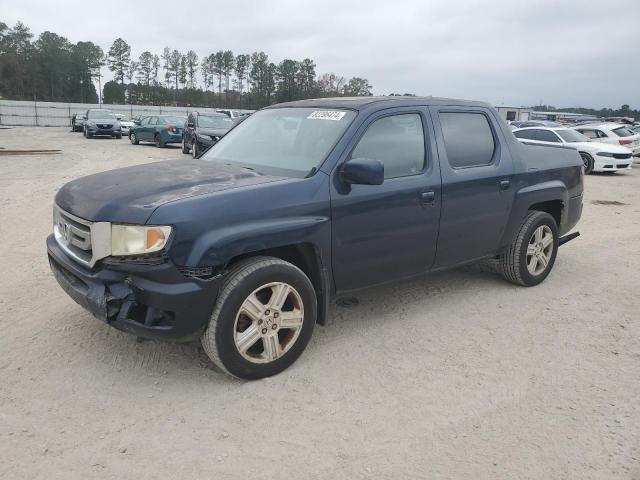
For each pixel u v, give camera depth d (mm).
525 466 2738
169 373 3553
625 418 3189
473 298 5148
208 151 4789
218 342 3258
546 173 5418
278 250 3670
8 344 3896
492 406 3283
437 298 5125
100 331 4133
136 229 3070
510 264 5316
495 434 3002
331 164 3740
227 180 3602
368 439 2924
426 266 4477
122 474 2598
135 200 3238
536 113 57969
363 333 4285
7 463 2645
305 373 3611
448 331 4371
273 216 3402
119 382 3426
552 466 2744
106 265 3209
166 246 3055
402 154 4184
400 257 4191
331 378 3557
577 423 3125
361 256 3926
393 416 3145
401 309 4820
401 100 4312
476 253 4879
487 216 4801
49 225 7754
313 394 3355
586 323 4621
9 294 4902
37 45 113188
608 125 20891
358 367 3719
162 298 3084
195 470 2643
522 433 3016
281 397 3309
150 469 2639
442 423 3092
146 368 3609
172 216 3072
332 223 3686
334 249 3746
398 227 4090
